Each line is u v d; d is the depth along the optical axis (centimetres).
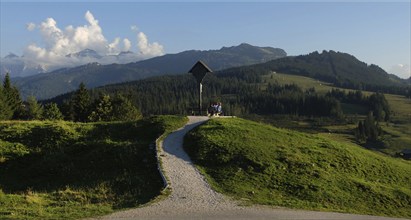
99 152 3469
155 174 2956
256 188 2792
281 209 2347
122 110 8631
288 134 4294
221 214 2125
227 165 3189
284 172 3153
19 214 2055
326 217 2211
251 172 3078
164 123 4272
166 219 1991
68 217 2019
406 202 3023
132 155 3378
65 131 4022
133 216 2047
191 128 4228
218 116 5147
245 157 3312
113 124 4362
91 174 3133
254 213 2183
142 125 4291
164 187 2664
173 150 3512
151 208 2217
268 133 4153
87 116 9362
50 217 2016
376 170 3653
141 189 2692
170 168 3059
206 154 3381
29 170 3338
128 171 3105
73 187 2828
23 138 3894
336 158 3678
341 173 3369
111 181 2861
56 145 3766
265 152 3488
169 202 2352
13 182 3136
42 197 2569
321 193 2842
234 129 4059
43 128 4072
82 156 3494
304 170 3234
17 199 2442
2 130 4025
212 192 2598
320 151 3772
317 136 4522
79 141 3866
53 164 3359
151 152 3416
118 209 2225
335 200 2778
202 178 2884
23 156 3584
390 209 2834
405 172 3803
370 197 2969
